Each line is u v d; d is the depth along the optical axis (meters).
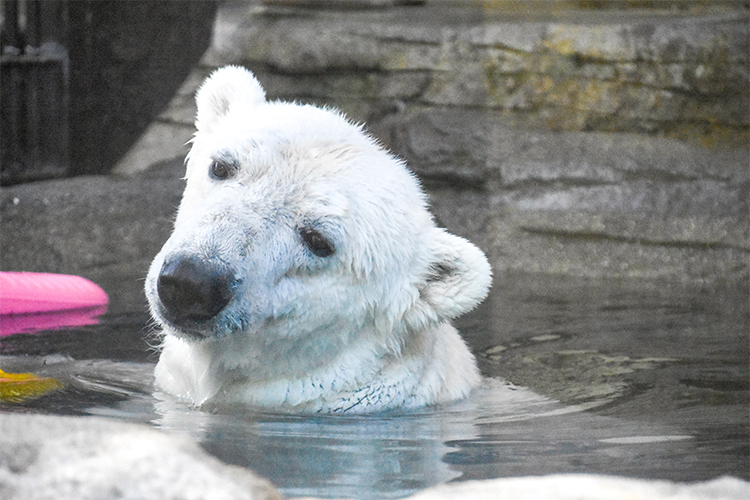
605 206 13.59
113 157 15.46
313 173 5.53
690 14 18.78
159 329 8.19
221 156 5.63
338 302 5.65
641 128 15.84
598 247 12.79
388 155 6.26
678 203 13.52
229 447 4.91
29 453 3.47
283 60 15.93
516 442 5.20
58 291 8.91
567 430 5.52
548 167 14.37
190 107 15.87
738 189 13.83
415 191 6.20
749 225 12.87
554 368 7.44
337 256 5.52
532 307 9.91
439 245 6.02
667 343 8.28
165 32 15.82
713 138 15.56
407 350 6.17
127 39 15.59
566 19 18.00
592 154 14.88
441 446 5.08
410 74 15.73
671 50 15.59
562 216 13.38
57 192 13.04
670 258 12.45
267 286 5.33
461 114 15.41
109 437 3.67
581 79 15.98
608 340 8.41
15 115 14.64
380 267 5.71
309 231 5.43
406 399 6.10
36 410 5.51
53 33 15.17
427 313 5.96
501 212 13.67
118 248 11.74
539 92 16.09
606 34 15.85
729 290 11.06
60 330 8.07
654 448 5.09
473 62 15.93
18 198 12.63
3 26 14.90
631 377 7.10
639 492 3.68
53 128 15.15
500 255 12.84
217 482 3.45
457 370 6.70
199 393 5.95
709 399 6.40
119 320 8.56
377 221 5.68
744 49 15.38
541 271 12.46
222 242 5.17
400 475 4.48
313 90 15.93
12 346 7.42
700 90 15.49
